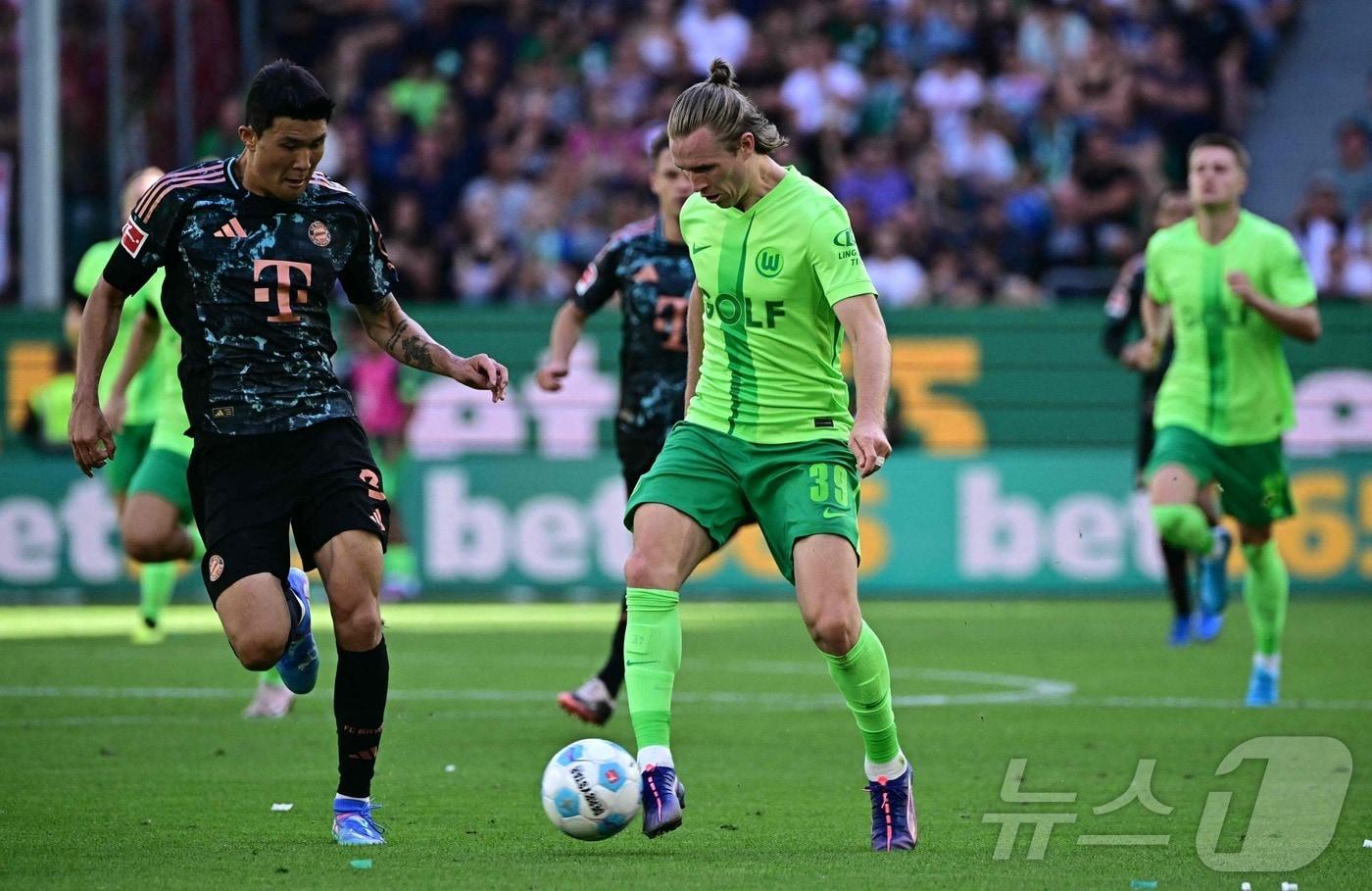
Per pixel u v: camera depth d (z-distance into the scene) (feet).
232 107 237.66
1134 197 247.29
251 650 61.93
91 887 55.98
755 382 64.75
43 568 195.21
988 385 204.13
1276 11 276.21
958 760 88.84
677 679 125.49
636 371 97.19
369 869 59.26
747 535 197.06
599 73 262.67
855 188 243.40
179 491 101.50
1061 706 110.42
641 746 63.00
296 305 63.98
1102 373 204.23
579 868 59.57
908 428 204.03
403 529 195.93
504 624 167.63
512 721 103.71
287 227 64.03
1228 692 117.50
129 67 218.79
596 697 94.17
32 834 67.36
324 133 62.59
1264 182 264.72
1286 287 111.14
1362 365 201.36
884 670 63.05
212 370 63.82
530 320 202.69
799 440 64.34
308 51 270.05
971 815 73.26
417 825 69.97
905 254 238.07
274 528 63.52
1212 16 264.72
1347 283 236.84
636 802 62.13
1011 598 194.80
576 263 244.63
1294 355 201.87
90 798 76.74
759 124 63.41
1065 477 195.42
